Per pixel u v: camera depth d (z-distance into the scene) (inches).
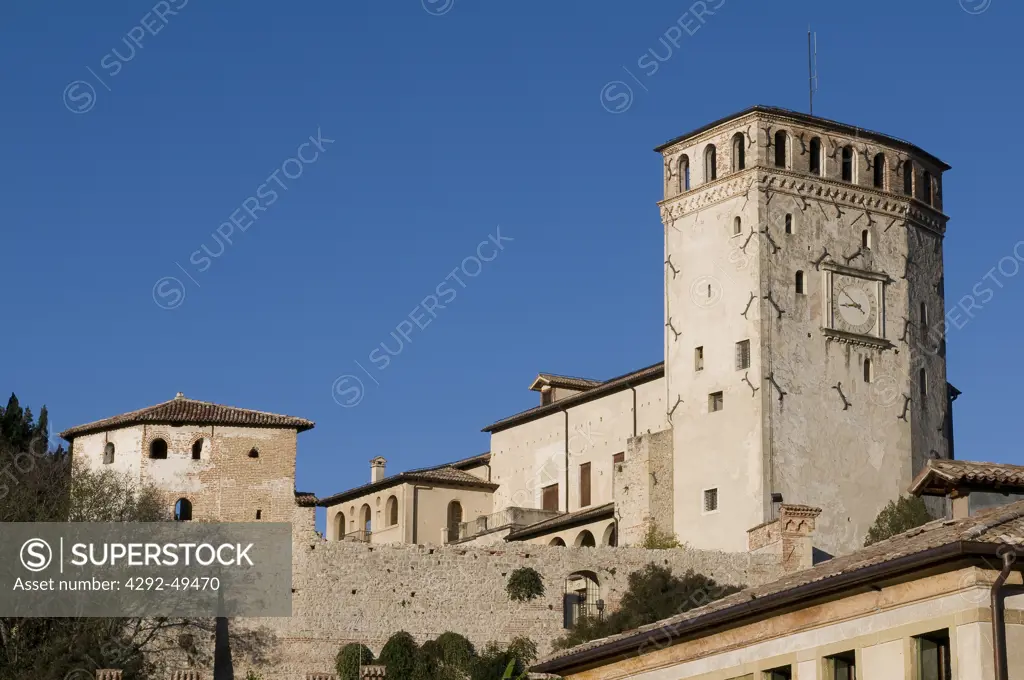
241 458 3796.8
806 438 3890.3
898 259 4133.9
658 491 4013.3
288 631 3339.1
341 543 3408.0
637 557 3553.2
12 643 3260.3
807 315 3961.6
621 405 4293.8
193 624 3326.8
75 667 3157.0
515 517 4404.5
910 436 4040.4
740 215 3986.2
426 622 3405.5
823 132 4074.8
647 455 4023.1
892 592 1533.0
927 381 4131.4
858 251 4069.9
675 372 4069.9
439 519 4613.7
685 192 4116.6
